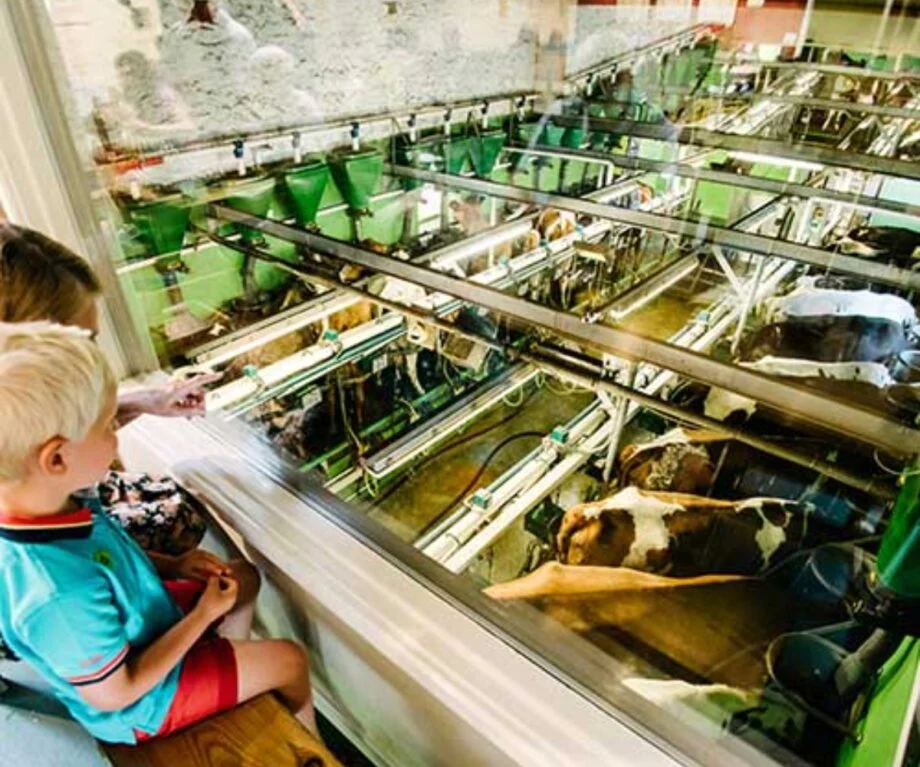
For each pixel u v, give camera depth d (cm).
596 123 302
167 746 95
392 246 276
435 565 107
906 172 216
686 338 209
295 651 110
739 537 138
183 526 123
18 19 115
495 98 322
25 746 130
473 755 93
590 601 124
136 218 182
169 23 198
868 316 171
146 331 168
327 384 230
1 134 121
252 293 233
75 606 79
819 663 101
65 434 75
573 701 85
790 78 244
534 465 216
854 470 136
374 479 218
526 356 190
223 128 228
